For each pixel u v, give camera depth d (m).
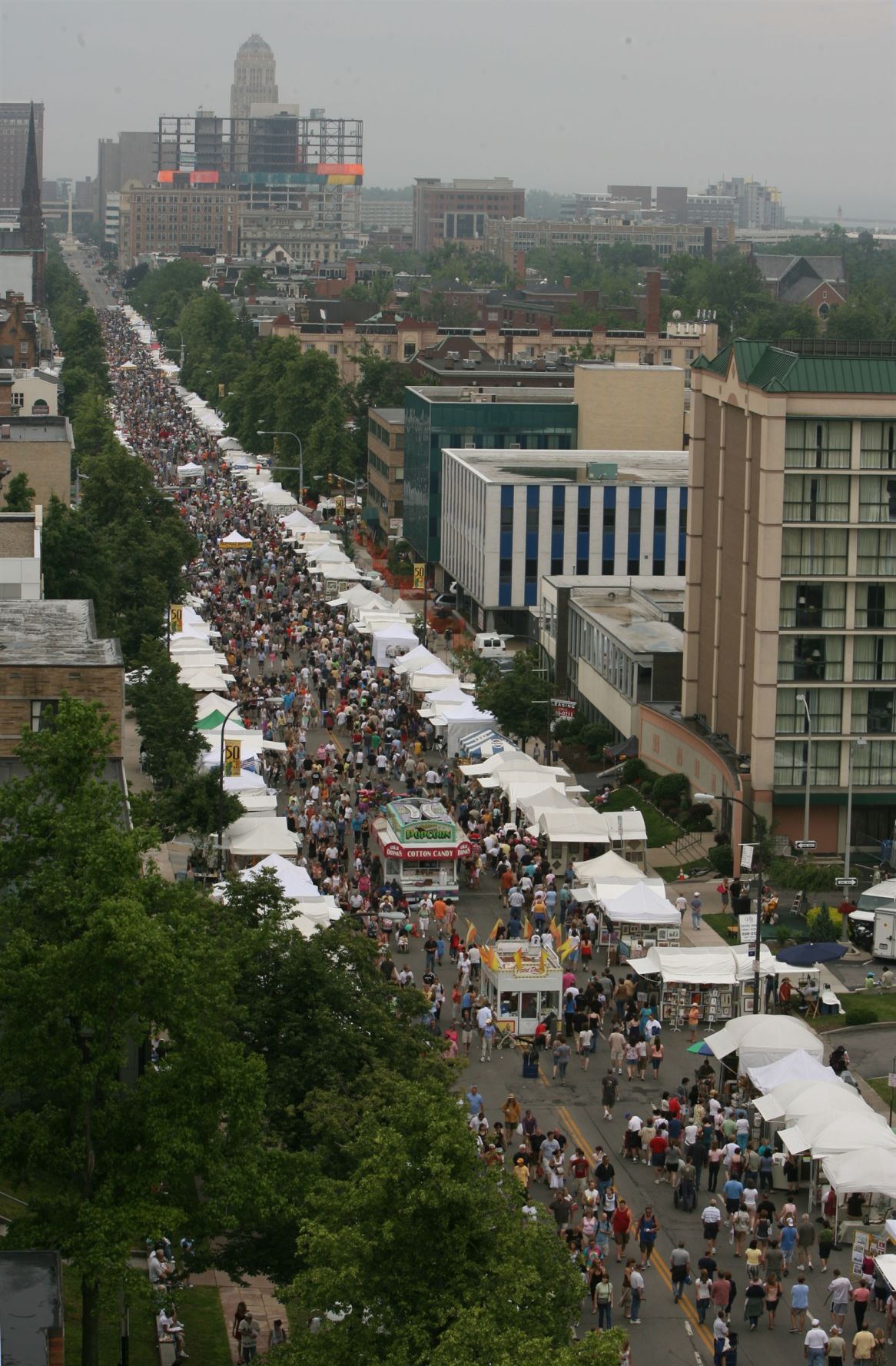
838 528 107.88
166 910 48.56
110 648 78.31
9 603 89.38
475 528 173.75
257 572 183.75
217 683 128.12
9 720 73.81
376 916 91.44
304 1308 45.25
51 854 48.94
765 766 108.69
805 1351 57.09
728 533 114.94
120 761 74.38
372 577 184.25
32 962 45.75
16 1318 39.19
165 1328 53.22
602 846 104.50
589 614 141.50
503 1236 42.59
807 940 94.19
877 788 110.75
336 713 130.62
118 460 172.50
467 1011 81.69
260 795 103.12
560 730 135.00
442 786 117.12
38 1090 47.12
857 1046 82.25
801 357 107.12
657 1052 78.12
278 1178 50.16
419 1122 44.28
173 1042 48.09
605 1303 58.09
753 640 109.12
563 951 84.94
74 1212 45.53
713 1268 58.88
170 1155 45.47
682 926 97.50
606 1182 66.06
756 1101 67.31
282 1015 59.25
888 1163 61.78
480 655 147.38
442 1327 41.19
